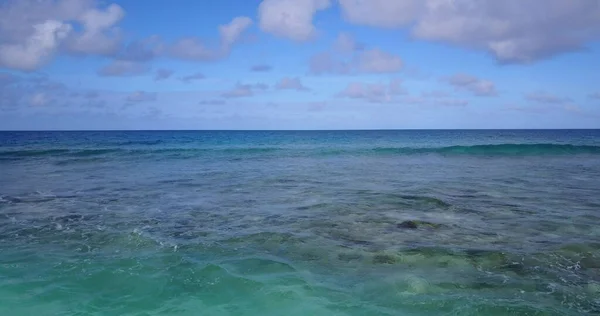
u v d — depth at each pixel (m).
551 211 12.28
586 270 7.37
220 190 16.25
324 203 13.52
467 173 21.84
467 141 59.09
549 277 7.03
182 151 37.25
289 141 61.16
